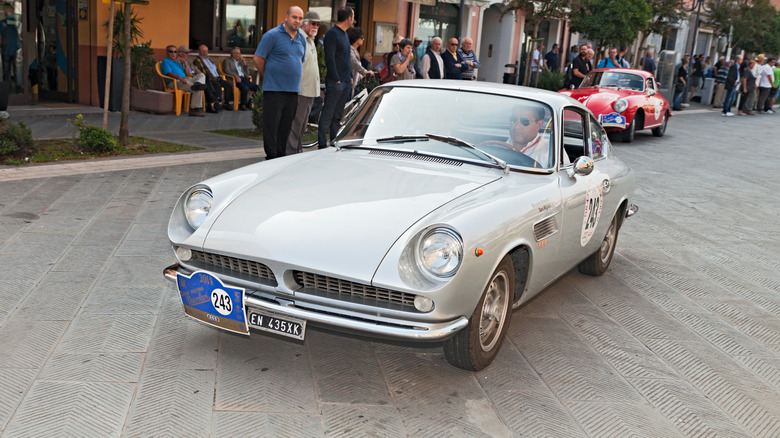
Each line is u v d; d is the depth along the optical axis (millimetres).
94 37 14102
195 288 3529
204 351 3834
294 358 3834
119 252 5422
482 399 3539
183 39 15898
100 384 3385
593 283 5660
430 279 3184
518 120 4414
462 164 4215
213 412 3207
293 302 3322
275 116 8430
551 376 3879
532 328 4578
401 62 13203
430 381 3691
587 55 19141
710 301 5449
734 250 7039
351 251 3232
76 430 2977
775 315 5242
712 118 23797
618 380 3912
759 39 32000
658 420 3496
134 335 3971
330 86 10078
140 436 2967
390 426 3209
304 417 3227
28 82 14266
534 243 3895
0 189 7102
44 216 6258
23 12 13930
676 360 4270
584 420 3422
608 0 21453
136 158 9172
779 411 3719
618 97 15039
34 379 3391
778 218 8750
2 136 8508
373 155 4371
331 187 3781
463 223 3314
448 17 24422
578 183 4523
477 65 14281
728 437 3395
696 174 11734
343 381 3611
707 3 31172
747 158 14250
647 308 5164
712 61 39219
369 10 21031
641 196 9516
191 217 3738
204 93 14992
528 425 3324
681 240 7297
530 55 20578
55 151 9125
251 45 18312
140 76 14305
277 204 3621
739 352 4488
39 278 4770
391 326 3209
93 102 14469
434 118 4535
